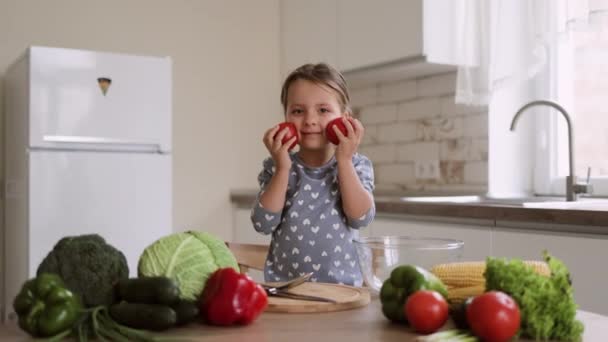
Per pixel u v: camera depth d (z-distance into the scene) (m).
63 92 3.24
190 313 0.97
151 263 1.05
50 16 3.77
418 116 3.70
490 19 2.99
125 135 3.39
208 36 4.24
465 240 2.46
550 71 3.16
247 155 4.38
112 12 3.93
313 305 1.08
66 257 1.01
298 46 4.19
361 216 1.53
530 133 3.28
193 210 4.19
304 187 1.61
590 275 2.06
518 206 2.28
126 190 3.39
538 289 0.89
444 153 3.55
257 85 4.40
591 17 2.59
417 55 3.20
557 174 3.18
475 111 3.38
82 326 0.94
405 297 0.98
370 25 3.50
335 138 1.49
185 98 4.16
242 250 1.98
